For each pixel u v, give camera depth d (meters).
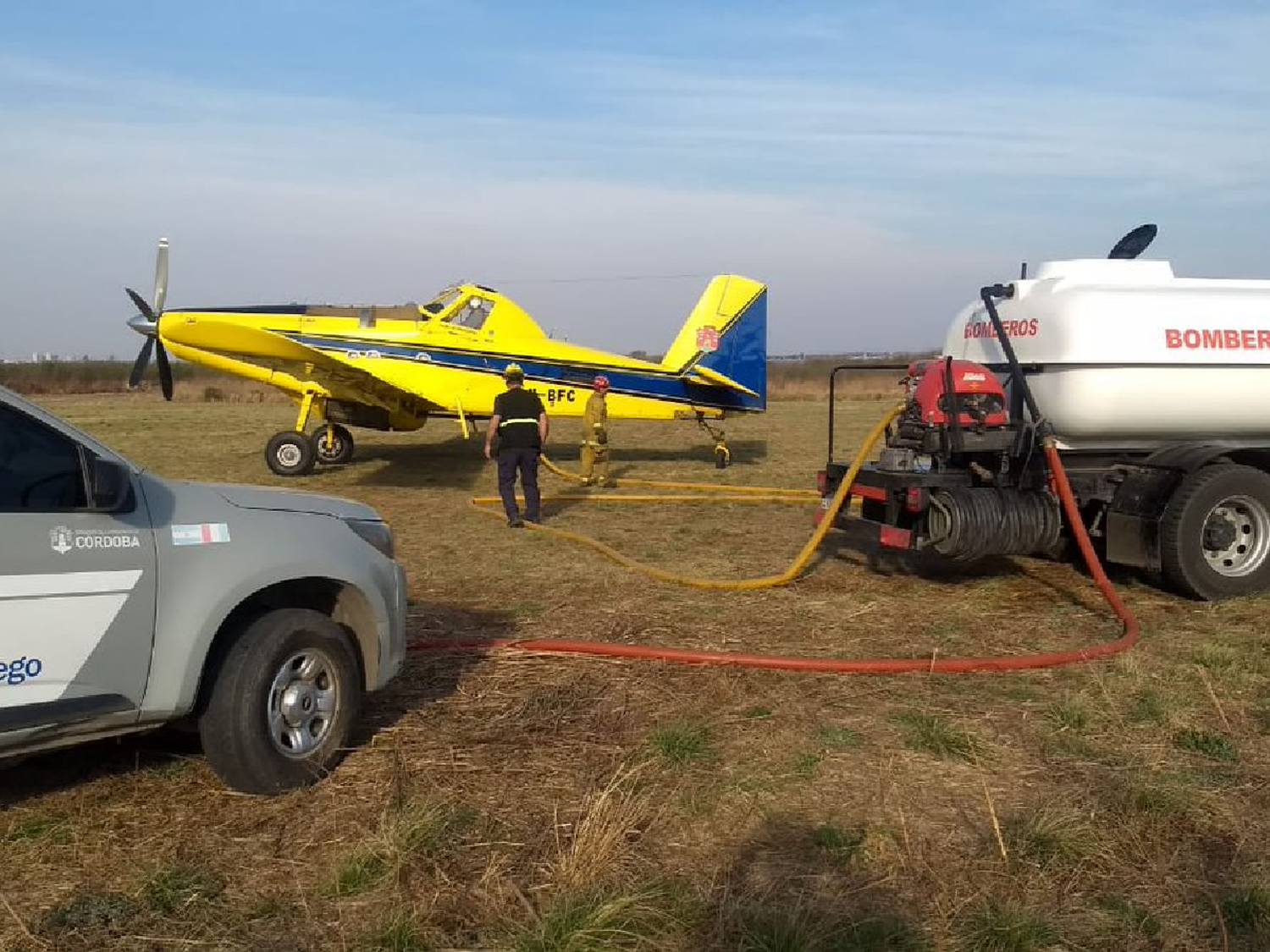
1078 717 4.68
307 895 3.14
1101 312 7.04
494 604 7.18
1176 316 7.13
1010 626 6.52
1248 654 5.68
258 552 3.90
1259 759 4.24
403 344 15.30
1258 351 7.23
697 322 16.59
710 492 13.71
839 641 6.18
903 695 5.10
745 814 3.72
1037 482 7.30
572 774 4.06
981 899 3.10
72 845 3.46
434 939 2.89
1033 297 7.41
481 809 3.72
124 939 2.89
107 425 24.28
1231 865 3.33
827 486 8.14
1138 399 7.12
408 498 12.94
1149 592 7.47
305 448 14.96
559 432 23.45
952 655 5.84
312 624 4.01
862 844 3.47
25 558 3.30
